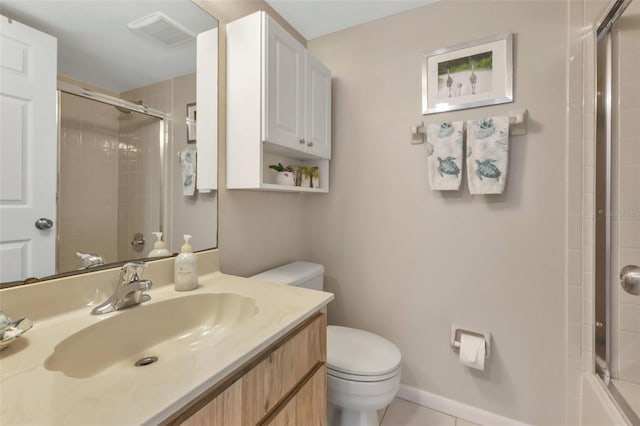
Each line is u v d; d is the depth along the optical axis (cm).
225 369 57
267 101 125
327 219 189
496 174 135
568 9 129
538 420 137
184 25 116
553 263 134
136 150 101
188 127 119
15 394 48
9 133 72
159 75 107
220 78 132
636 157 113
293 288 107
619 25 115
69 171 83
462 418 151
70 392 49
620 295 118
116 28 95
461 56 149
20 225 74
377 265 174
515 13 139
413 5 160
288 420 79
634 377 114
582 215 128
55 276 80
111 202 94
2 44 71
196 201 122
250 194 151
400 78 166
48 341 66
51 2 80
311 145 158
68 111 83
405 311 167
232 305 99
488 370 147
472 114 148
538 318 137
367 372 115
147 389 50
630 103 114
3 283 71
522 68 138
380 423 148
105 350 77
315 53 191
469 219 150
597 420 113
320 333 96
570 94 129
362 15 168
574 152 128
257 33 125
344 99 182
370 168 175
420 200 161
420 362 162
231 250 140
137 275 90
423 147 160
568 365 131
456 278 153
